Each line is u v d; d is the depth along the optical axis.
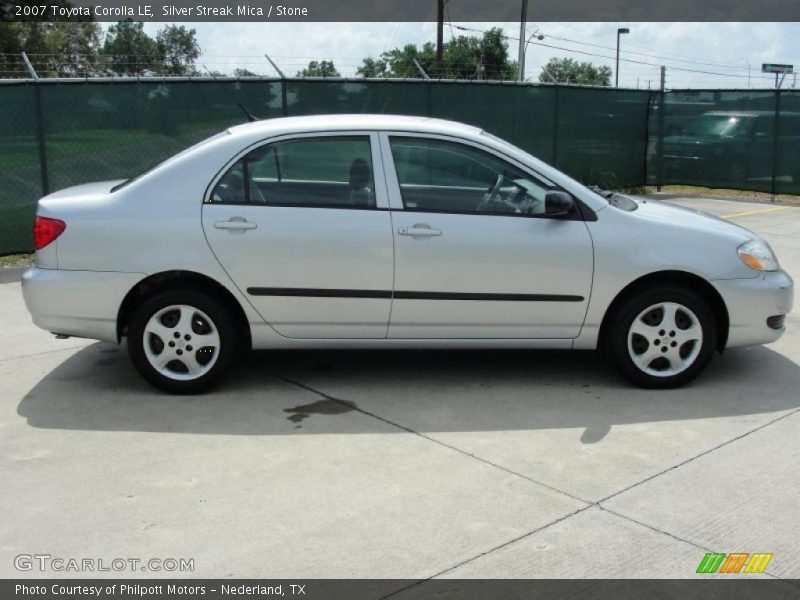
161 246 4.88
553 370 5.62
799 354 5.98
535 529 3.49
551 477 3.99
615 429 4.59
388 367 5.67
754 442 4.41
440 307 5.02
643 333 5.16
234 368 5.62
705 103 15.95
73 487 3.88
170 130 10.09
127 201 4.93
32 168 9.27
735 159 15.57
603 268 5.01
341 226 4.91
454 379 5.43
